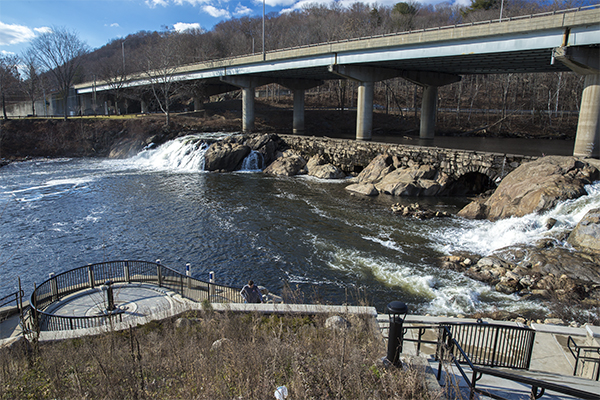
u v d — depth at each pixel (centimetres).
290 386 798
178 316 1295
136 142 6788
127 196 3959
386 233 2844
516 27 3456
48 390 862
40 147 6944
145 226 3050
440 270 2231
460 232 2833
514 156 3509
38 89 10538
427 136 6544
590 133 3300
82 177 4944
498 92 10319
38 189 4281
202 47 12206
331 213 3341
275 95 12456
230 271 2281
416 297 1944
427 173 4019
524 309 1772
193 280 1728
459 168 3906
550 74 8700
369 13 12006
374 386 770
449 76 6278
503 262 2208
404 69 5731
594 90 3256
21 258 2489
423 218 3173
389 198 3841
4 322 1489
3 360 1021
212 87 9356
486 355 1134
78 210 3491
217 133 7094
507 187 3122
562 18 3155
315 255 2477
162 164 5997
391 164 4434
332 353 931
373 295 1975
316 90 12850
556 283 1919
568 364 1101
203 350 999
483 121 8369
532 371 1004
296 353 922
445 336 930
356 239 2733
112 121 7281
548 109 8606
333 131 8206
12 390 866
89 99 11488
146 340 1127
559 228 2453
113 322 1307
